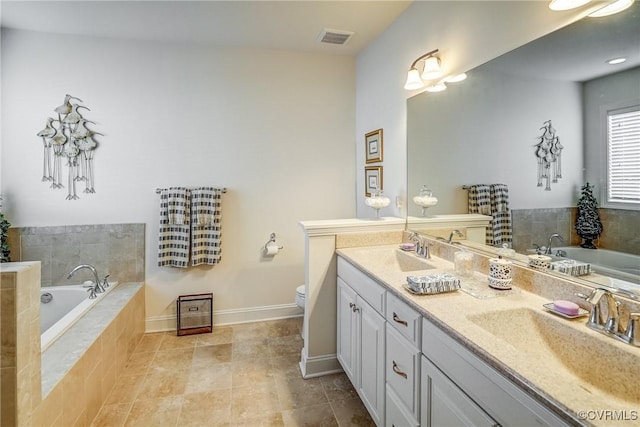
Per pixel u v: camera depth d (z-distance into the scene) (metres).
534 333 1.23
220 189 3.14
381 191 2.89
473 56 1.82
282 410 1.98
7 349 1.21
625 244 1.12
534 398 0.79
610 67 1.16
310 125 3.37
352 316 2.04
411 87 2.25
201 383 2.25
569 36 1.30
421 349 1.31
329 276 2.34
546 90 1.39
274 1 2.36
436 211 2.14
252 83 3.21
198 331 3.03
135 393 2.14
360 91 3.35
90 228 2.90
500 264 1.46
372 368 1.77
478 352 0.97
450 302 1.33
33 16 2.51
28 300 1.29
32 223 2.78
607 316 1.11
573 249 1.29
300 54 3.31
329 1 2.37
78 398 1.72
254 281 3.29
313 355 2.33
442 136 2.07
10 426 1.21
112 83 2.90
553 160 1.36
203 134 3.11
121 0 2.31
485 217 1.74
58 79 2.79
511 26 1.57
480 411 0.98
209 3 2.38
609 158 1.16
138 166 2.98
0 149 2.70
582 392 0.76
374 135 3.01
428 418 1.26
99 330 2.05
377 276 1.68
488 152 1.71
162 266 3.02
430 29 2.19
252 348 2.74
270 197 3.29
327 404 2.04
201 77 3.09
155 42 2.98
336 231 2.34
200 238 3.04
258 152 3.25
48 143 2.78
